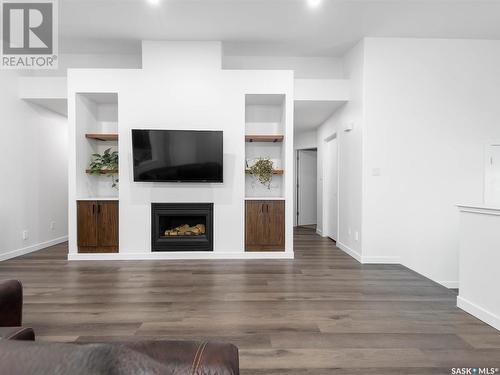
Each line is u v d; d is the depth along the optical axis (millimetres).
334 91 4758
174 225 4691
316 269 3891
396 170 4273
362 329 2258
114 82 4309
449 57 4277
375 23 3922
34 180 4969
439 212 4297
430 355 1917
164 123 4363
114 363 502
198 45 4391
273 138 4641
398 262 4262
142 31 4141
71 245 4301
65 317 2441
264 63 5145
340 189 5227
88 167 4602
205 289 3107
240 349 1979
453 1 3439
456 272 4289
